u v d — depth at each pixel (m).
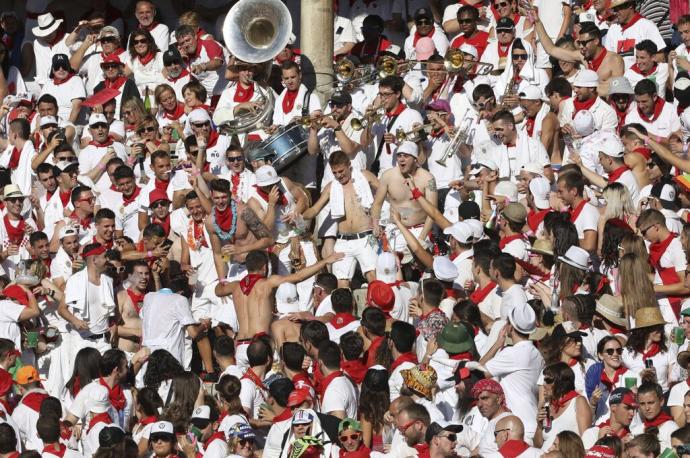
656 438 45.91
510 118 66.25
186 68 79.44
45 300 65.88
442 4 83.69
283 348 54.31
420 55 74.75
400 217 65.12
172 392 54.53
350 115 71.75
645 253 56.56
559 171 61.66
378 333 55.22
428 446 46.62
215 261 65.19
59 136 75.38
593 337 54.19
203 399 54.62
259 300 60.72
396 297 59.75
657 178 63.62
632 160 63.19
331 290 61.72
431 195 65.06
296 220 66.12
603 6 76.69
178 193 69.00
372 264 65.31
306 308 65.25
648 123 67.38
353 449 48.03
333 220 67.12
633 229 60.09
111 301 64.44
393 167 65.69
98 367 57.06
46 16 85.94
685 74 67.75
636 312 53.56
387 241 65.31
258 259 61.22
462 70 71.62
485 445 47.81
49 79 81.50
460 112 71.25
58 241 68.62
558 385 49.62
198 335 62.22
